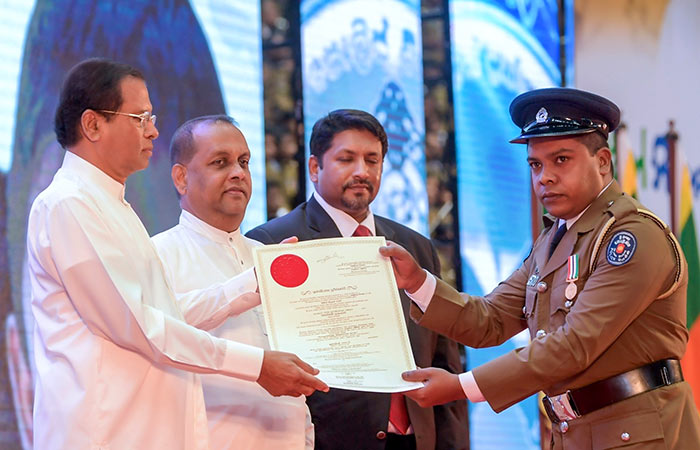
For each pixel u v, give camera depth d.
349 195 6.59
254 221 8.13
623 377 5.09
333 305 5.50
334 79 8.56
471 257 9.16
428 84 8.98
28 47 7.07
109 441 4.72
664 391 5.07
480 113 9.37
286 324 5.43
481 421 9.04
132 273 4.89
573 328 5.08
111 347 4.84
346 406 6.26
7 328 6.82
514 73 9.77
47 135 7.15
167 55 7.77
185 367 4.91
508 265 9.48
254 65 8.30
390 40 8.87
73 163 5.14
